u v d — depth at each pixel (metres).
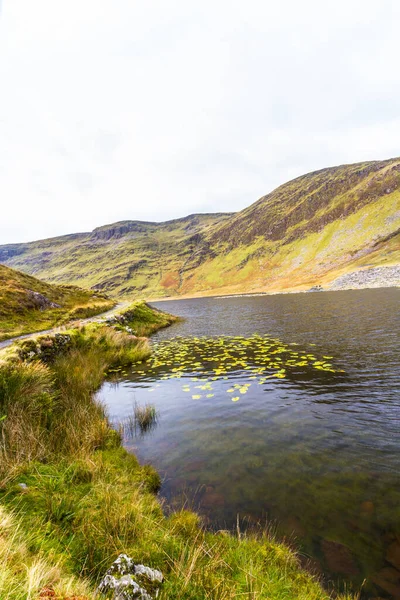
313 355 16.62
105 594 3.02
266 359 16.77
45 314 35.12
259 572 4.03
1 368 8.75
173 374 15.45
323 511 5.42
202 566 3.89
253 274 177.75
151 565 3.76
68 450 6.89
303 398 10.86
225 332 28.91
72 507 4.68
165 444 8.32
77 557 3.72
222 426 9.19
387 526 4.98
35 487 5.06
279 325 29.41
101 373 15.60
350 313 31.30
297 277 136.25
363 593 3.89
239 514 5.47
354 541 4.74
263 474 6.65
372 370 13.19
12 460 5.55
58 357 15.66
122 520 4.49
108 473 6.28
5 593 2.46
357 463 6.78
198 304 92.50
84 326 23.73
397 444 7.43
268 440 8.12
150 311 47.25
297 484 6.21
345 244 143.38
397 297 40.06
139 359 19.17
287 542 4.79
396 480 6.11
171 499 5.98
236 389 12.38
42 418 8.02
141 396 12.44
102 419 9.44
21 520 3.97
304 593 3.79
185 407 10.93
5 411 7.23
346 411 9.52
